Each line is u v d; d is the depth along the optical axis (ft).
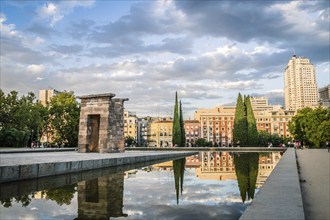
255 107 604.90
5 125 193.77
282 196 20.35
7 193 31.55
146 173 53.98
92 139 122.62
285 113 428.56
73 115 241.76
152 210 22.62
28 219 19.88
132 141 427.33
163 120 487.61
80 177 47.39
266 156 116.26
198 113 451.94
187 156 123.24
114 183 39.65
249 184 38.11
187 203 25.48
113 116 118.32
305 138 232.53
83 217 20.43
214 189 33.63
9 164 44.14
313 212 19.86
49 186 36.99
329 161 68.95
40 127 217.15
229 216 20.54
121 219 19.88
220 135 427.33
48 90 475.31
